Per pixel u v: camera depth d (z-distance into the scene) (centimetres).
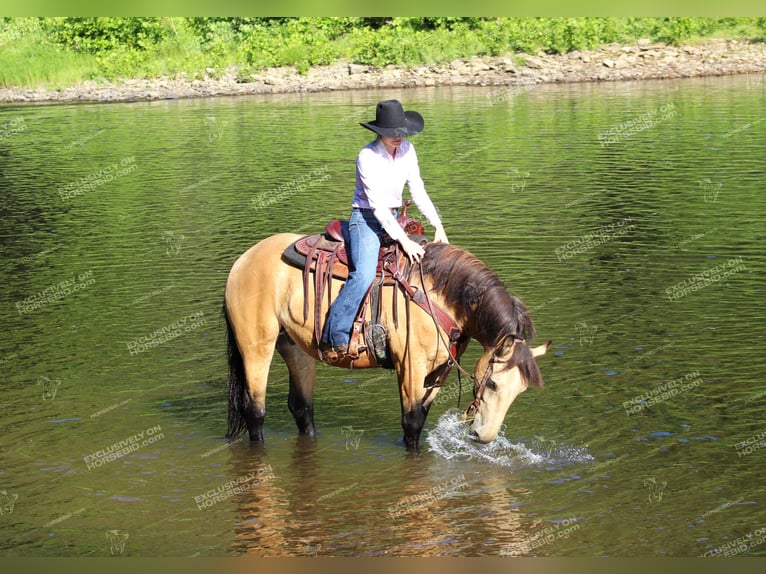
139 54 3272
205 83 3106
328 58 3228
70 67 3238
